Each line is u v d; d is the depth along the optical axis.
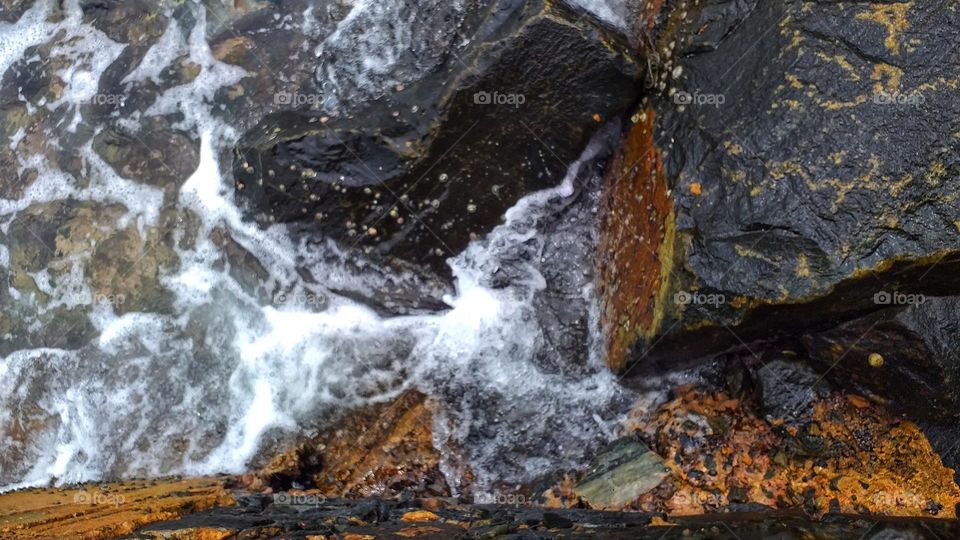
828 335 3.77
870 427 3.78
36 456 4.34
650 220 3.89
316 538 3.48
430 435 4.06
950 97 3.64
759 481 3.78
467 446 4.04
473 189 4.06
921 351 3.66
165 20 4.53
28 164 4.52
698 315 3.76
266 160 4.07
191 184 4.37
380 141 4.00
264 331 4.23
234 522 3.56
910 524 3.51
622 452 3.91
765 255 3.70
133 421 4.28
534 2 3.96
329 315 4.20
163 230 4.36
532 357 4.09
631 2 4.06
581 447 3.99
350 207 4.08
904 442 3.74
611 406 4.01
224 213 4.30
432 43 4.19
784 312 3.72
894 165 3.64
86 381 4.33
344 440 4.11
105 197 4.43
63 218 4.45
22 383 4.38
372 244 4.13
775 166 3.71
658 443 3.91
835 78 3.70
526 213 4.11
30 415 4.36
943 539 3.44
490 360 4.11
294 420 4.17
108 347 4.33
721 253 3.73
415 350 4.15
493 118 3.99
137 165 4.43
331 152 4.02
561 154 4.04
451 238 4.11
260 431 4.18
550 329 4.10
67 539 3.44
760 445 3.83
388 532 3.52
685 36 3.90
